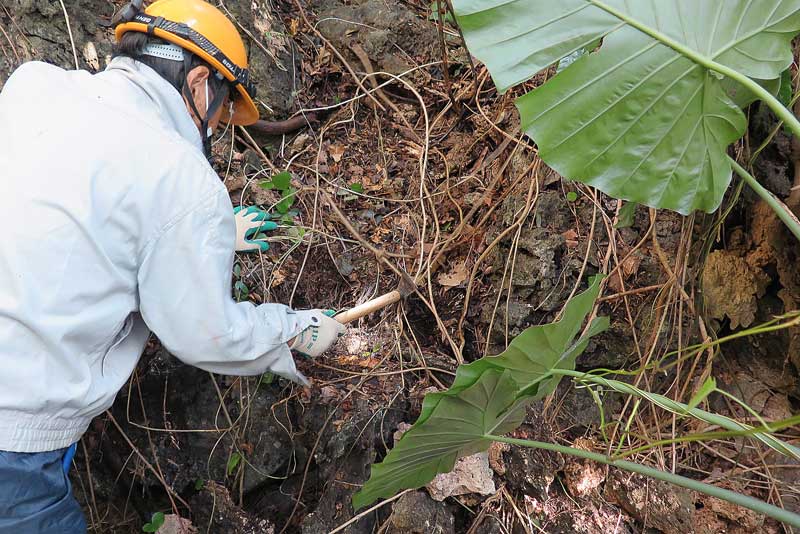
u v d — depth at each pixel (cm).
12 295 114
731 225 181
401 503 163
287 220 213
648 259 184
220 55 138
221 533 191
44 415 121
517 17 106
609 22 106
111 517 203
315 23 258
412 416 181
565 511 164
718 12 106
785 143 168
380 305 182
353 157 233
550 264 187
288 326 146
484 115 216
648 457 171
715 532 159
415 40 247
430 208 217
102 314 123
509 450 169
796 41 163
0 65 195
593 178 118
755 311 174
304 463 193
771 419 175
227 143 223
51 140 118
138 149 120
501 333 191
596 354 189
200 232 123
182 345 131
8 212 115
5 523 123
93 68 212
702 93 111
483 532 163
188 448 198
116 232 119
